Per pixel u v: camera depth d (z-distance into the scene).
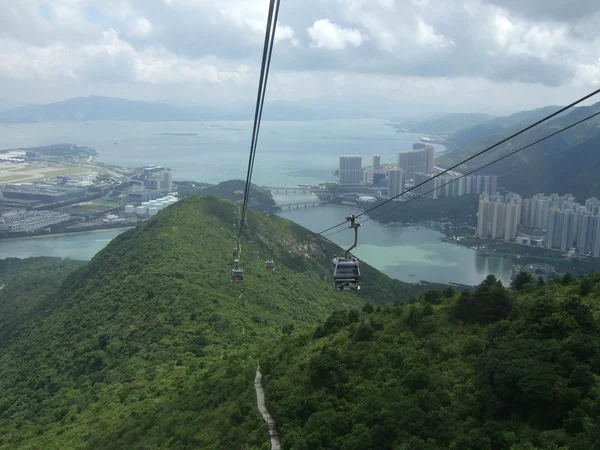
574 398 25.64
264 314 84.06
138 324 78.44
